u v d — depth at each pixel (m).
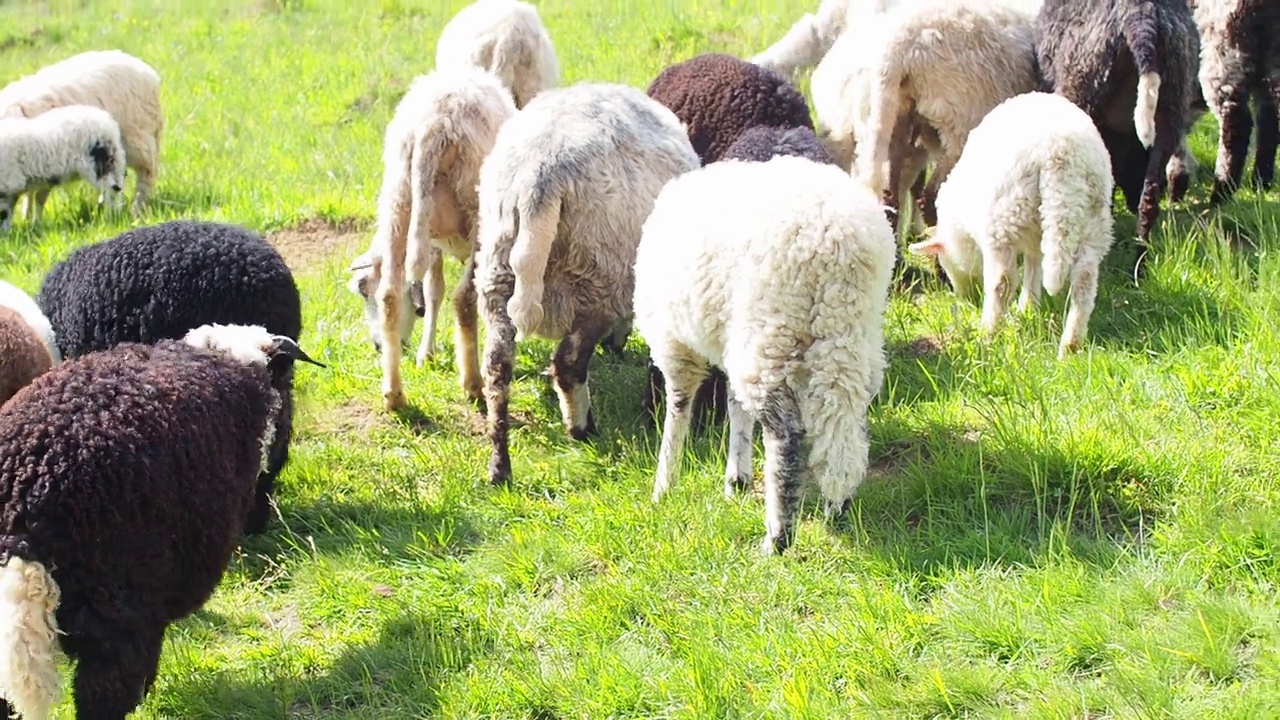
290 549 7.08
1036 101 7.71
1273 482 6.11
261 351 6.09
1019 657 5.32
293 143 14.52
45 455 5.04
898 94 8.92
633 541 6.57
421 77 8.27
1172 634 5.20
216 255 7.11
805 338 5.99
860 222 5.90
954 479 6.53
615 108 7.61
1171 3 8.38
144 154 13.46
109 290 7.04
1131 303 8.08
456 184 7.99
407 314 9.16
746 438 6.86
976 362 7.55
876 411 7.36
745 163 6.63
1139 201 9.27
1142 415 6.79
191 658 6.11
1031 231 7.60
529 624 6.17
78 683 5.15
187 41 19.78
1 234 12.66
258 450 5.92
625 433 7.86
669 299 6.44
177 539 5.32
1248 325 7.46
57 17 22.00
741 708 5.28
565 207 7.24
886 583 5.94
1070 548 5.93
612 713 5.43
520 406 8.42
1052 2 8.90
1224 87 9.20
